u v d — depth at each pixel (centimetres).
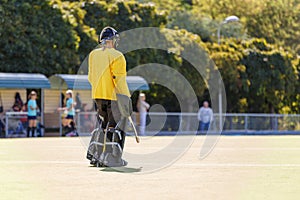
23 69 8025
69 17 8406
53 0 8381
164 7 13875
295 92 11431
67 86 7444
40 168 2597
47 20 8225
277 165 2777
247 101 10806
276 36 15362
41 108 7400
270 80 10888
